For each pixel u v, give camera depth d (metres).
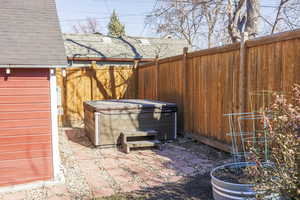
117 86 8.94
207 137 5.18
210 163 4.29
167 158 4.62
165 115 5.77
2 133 3.39
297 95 2.48
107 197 3.12
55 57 3.48
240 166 3.31
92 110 5.49
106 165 4.30
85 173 3.94
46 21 4.14
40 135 3.56
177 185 3.45
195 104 5.59
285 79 3.37
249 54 4.04
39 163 3.57
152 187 3.40
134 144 5.03
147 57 11.74
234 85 4.37
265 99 3.69
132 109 5.52
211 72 5.00
